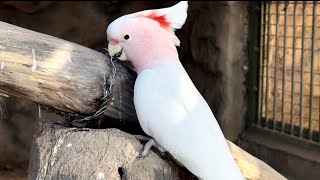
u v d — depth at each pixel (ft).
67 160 6.54
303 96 11.91
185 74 6.75
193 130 6.35
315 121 11.60
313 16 11.41
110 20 16.94
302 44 11.84
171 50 6.81
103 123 7.53
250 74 13.58
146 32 6.73
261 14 13.14
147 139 6.86
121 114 7.38
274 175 7.72
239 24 13.47
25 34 6.88
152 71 6.61
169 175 6.79
